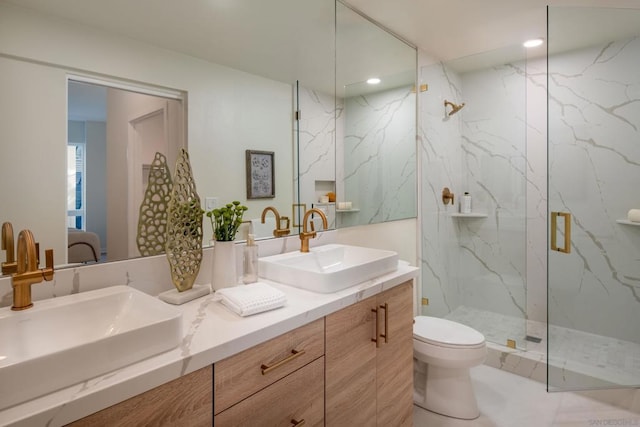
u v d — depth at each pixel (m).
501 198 3.08
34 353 0.88
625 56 2.57
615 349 2.52
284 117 1.80
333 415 1.25
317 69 1.96
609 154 2.63
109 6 1.20
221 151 1.53
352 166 2.23
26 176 1.05
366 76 2.29
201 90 1.46
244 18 1.60
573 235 2.70
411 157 2.72
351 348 1.33
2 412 0.60
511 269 3.05
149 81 1.30
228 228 1.35
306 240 1.75
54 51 1.09
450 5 2.08
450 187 3.15
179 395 0.81
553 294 2.76
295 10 1.81
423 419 2.00
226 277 1.33
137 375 0.73
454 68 3.08
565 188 2.75
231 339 0.91
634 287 2.55
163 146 1.35
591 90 2.69
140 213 1.29
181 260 1.25
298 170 1.89
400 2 2.04
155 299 1.02
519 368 2.46
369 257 1.81
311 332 1.15
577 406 2.10
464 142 3.25
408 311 1.69
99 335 0.99
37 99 1.06
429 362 2.00
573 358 2.44
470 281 3.24
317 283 1.32
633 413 2.03
